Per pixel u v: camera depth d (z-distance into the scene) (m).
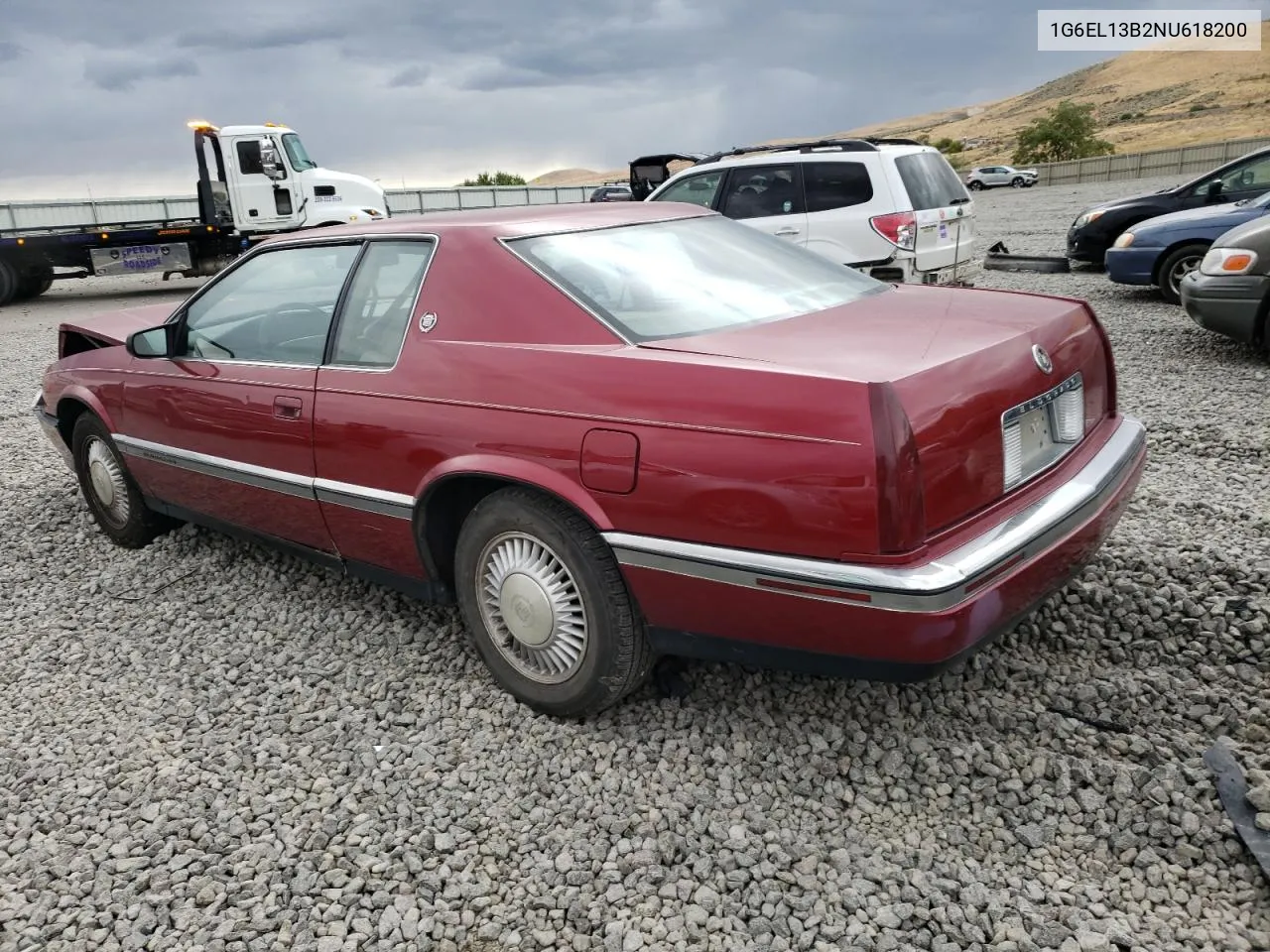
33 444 7.22
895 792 2.72
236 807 2.87
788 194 8.94
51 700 3.56
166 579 4.52
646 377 2.66
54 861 2.68
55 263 18.23
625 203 3.79
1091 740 2.86
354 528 3.51
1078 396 3.04
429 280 3.26
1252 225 6.96
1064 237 17.20
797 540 2.43
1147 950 2.16
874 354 2.57
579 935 2.32
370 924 2.40
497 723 3.19
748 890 2.42
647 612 2.79
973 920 2.26
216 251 18.92
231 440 3.87
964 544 2.46
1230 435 5.34
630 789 2.82
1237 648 3.20
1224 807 2.54
